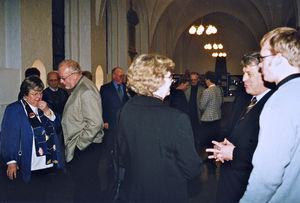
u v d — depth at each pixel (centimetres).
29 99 273
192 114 618
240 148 181
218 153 198
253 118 179
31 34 625
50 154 283
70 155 300
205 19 2770
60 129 306
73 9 870
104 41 1051
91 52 919
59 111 443
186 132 154
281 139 121
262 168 125
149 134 158
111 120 475
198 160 157
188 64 2895
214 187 417
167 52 2253
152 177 157
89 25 909
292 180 129
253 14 2166
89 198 312
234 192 182
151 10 1578
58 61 798
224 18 2708
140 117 162
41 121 279
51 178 421
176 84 942
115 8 1200
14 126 265
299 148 125
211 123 539
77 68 302
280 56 131
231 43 2788
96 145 313
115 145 174
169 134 154
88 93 288
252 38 2670
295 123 121
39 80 276
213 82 541
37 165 276
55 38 783
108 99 477
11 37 591
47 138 281
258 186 127
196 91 619
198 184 429
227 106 1552
